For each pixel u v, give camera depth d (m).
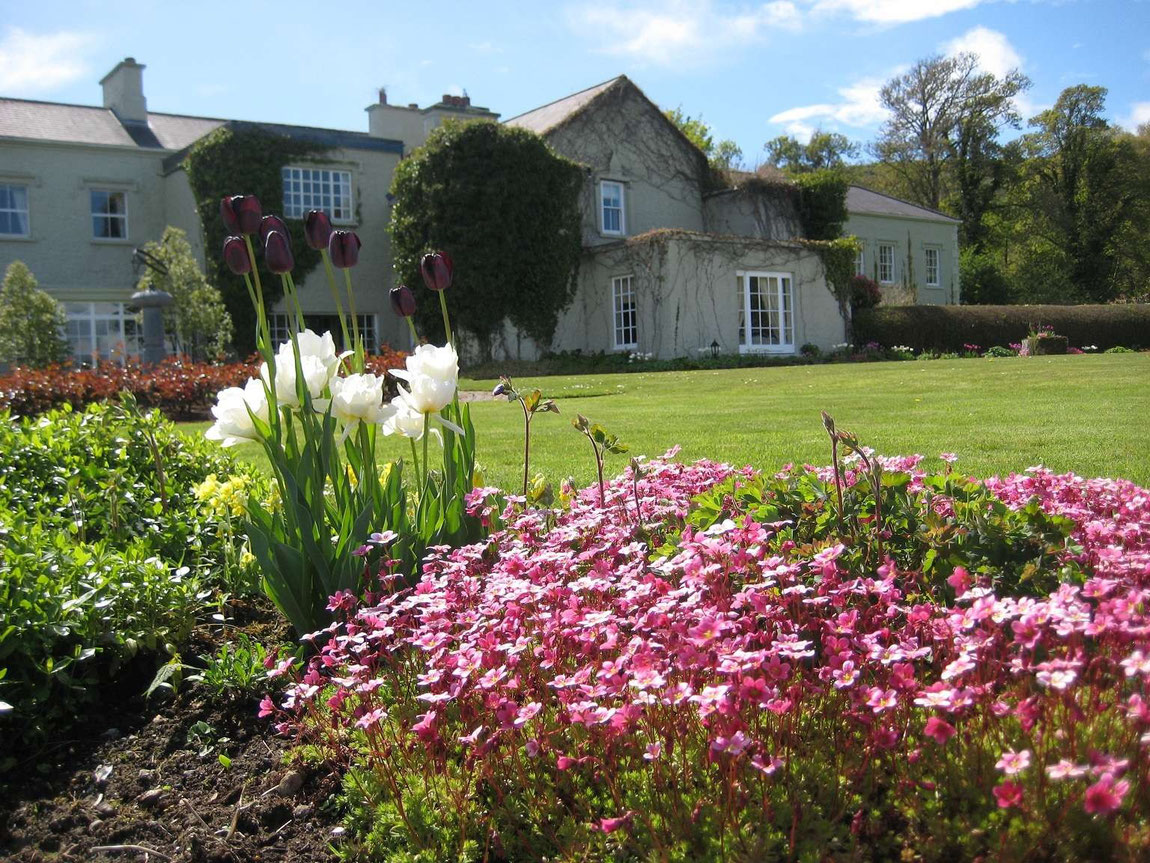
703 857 1.39
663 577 2.07
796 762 1.53
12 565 2.28
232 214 2.31
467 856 1.53
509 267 18.62
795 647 1.46
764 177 23.52
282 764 1.93
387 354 11.57
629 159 21.70
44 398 9.93
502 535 2.43
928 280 30.69
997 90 41.09
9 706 1.82
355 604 2.11
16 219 19.34
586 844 1.48
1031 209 42.66
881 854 1.40
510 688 1.58
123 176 20.39
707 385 11.85
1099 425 5.83
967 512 2.19
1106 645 1.54
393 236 19.03
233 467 3.98
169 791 1.88
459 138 18.23
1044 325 22.94
